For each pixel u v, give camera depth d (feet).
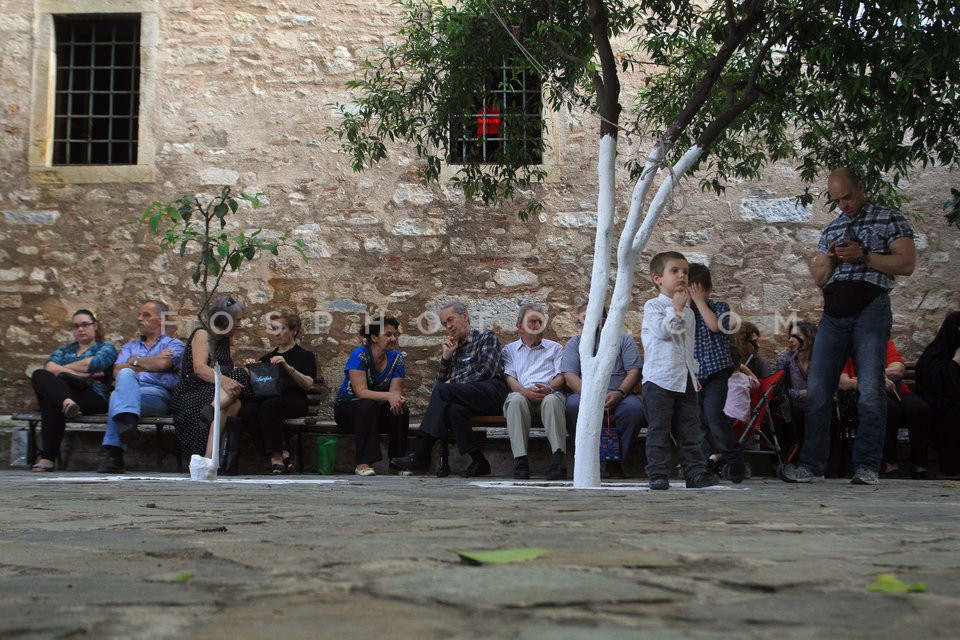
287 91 31.60
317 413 29.40
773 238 31.22
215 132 31.48
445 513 10.50
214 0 31.83
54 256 30.94
